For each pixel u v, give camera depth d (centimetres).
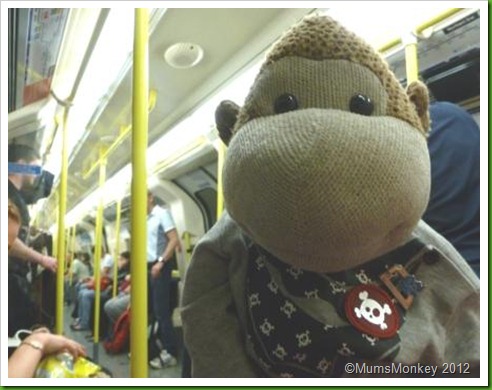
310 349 65
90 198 885
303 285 68
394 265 72
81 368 129
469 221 106
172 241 430
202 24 251
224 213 85
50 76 264
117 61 269
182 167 514
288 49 62
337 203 52
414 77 188
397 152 55
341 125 54
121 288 563
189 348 77
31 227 402
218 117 75
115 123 398
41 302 285
